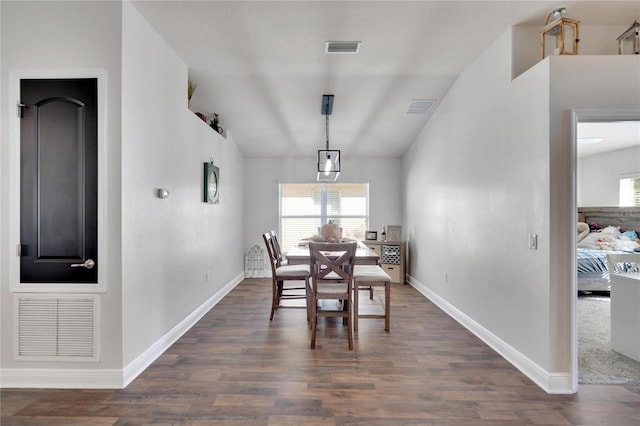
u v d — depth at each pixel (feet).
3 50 7.53
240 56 10.66
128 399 6.93
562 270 7.29
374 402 6.84
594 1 7.82
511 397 7.06
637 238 17.56
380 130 17.06
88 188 7.48
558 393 7.20
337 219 20.98
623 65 7.36
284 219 20.94
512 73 8.83
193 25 8.80
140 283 8.22
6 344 7.54
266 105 14.56
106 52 7.45
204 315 12.73
